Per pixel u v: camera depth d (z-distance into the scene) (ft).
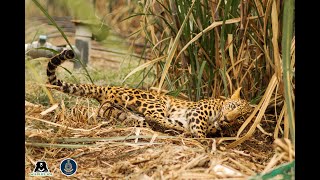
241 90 15.28
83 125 14.60
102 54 23.30
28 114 14.58
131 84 17.81
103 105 15.10
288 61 10.88
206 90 15.69
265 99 12.67
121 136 13.47
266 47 14.79
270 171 10.75
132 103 14.55
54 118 14.65
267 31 14.70
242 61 14.97
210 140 13.08
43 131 13.66
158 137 13.03
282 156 11.03
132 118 14.62
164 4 16.15
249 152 12.87
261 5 14.56
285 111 12.39
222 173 11.36
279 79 12.66
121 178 11.68
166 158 12.07
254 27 14.71
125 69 21.63
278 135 14.05
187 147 12.59
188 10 14.96
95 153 12.76
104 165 12.23
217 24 14.10
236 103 13.51
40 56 18.12
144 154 12.43
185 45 14.83
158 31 17.74
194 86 15.70
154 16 16.72
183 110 14.23
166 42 16.53
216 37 15.03
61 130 13.64
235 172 11.44
